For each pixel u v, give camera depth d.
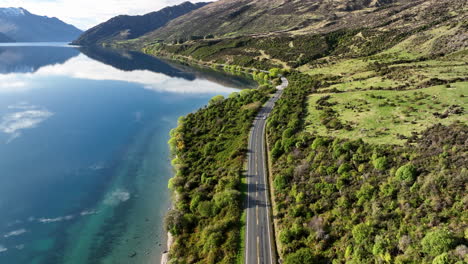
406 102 78.88
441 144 51.03
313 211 49.41
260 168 71.00
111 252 55.19
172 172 83.75
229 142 89.69
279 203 55.59
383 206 42.38
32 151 97.00
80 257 54.53
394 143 58.25
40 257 54.75
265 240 48.47
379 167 50.78
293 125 83.19
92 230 61.31
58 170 86.00
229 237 49.31
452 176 40.47
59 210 68.25
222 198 58.44
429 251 31.80
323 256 40.75
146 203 69.81
